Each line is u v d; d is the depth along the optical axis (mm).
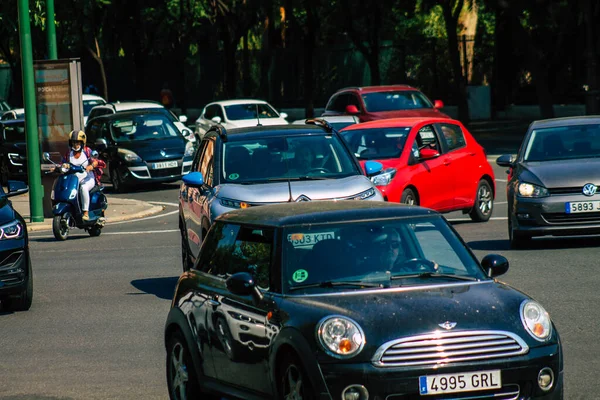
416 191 52344
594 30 102438
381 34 164125
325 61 149625
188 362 23016
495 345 18531
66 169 59625
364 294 19734
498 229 54562
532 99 137875
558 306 32969
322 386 18156
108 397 24750
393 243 21344
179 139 90625
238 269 22062
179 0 167625
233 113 102625
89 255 52531
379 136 54188
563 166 45500
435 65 140750
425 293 19750
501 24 136375
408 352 18266
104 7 151750
